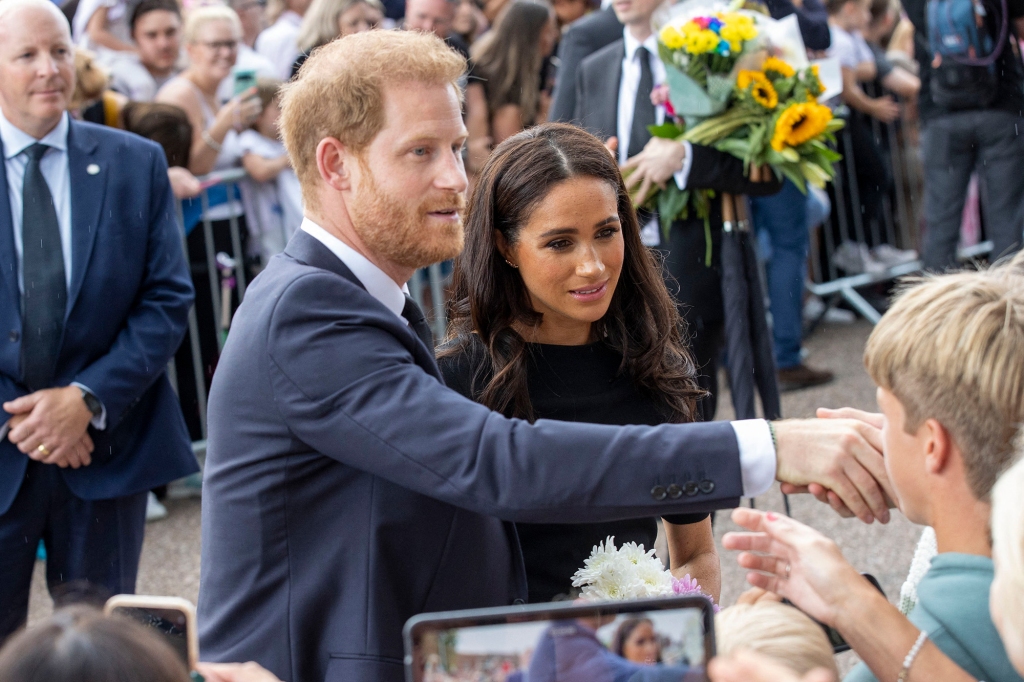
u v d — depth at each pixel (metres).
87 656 1.08
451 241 1.75
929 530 1.80
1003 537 1.20
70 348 3.20
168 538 4.62
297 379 1.63
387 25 6.64
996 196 5.89
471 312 2.21
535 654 1.28
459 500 1.59
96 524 3.25
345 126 1.70
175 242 3.43
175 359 5.14
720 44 3.92
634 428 1.63
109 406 3.18
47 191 3.23
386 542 1.67
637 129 4.29
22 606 3.22
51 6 3.22
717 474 1.59
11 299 3.18
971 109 5.80
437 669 1.27
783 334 5.84
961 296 1.42
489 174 2.17
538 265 2.09
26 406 3.13
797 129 3.97
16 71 3.15
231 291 5.20
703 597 1.30
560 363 2.20
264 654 1.70
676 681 1.29
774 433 1.61
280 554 1.69
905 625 1.38
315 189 1.77
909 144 7.22
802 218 5.73
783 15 5.41
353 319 1.66
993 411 1.36
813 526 4.32
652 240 4.15
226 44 5.14
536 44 5.54
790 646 1.35
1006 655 1.36
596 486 1.57
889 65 7.00
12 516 3.13
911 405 1.43
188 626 1.33
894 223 7.32
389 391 1.62
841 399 5.68
